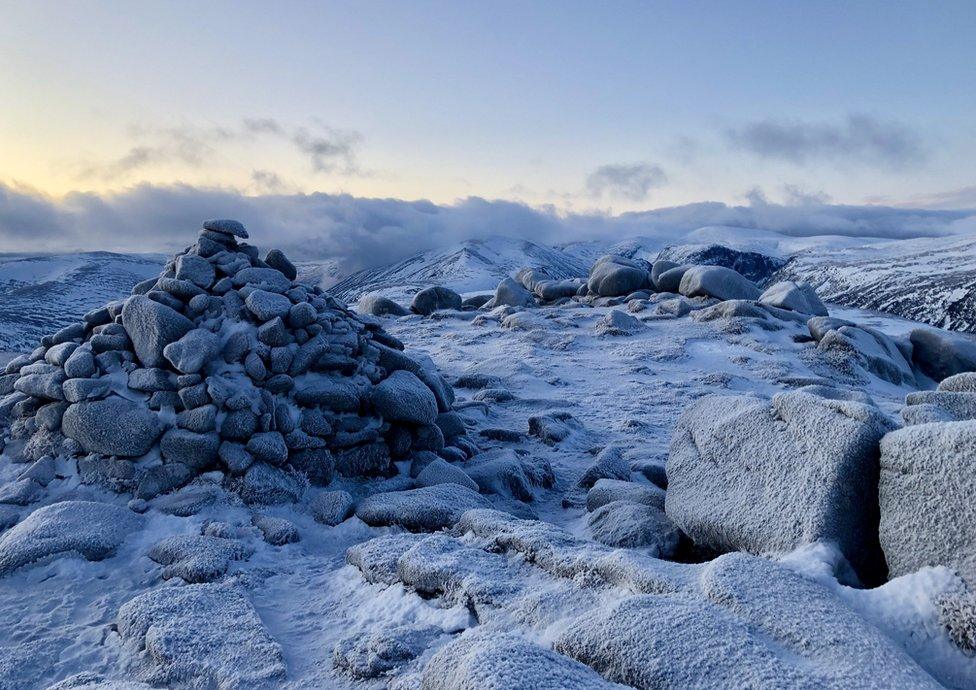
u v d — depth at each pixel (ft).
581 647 9.76
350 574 15.99
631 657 9.16
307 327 25.89
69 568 16.44
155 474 21.35
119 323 24.76
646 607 10.21
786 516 14.11
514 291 87.40
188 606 13.83
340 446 24.49
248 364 23.67
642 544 17.58
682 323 67.51
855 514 13.56
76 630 13.62
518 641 9.27
